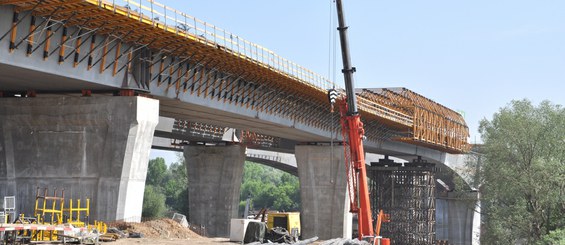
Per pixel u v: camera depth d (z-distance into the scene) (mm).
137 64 56438
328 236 101625
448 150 139875
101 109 55750
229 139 108500
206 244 52688
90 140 56500
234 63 66188
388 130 115188
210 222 106875
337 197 101750
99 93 57562
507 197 91438
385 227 126062
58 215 50688
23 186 57688
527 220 85562
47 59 48125
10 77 51562
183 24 54562
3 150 57906
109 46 53281
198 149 108812
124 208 55688
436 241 134750
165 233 58781
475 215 165125
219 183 107750
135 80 56562
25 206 57438
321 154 103062
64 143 57031
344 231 101250
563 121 90250
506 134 92875
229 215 106562
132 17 48406
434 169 130875
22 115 57531
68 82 53531
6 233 40688
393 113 108000
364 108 95062
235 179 107562
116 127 55438
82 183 56406
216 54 61750
